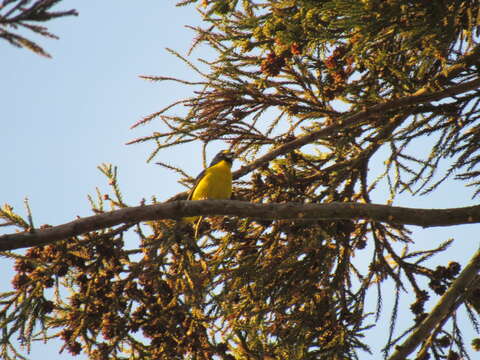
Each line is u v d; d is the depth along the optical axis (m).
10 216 9.51
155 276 10.51
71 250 10.34
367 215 9.96
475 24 9.49
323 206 10.02
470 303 11.73
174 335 10.74
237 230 12.07
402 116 11.76
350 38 9.86
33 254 10.61
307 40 10.24
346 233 11.87
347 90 10.67
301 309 12.32
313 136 11.96
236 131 12.24
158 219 9.95
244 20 10.53
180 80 11.72
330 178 12.51
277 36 9.91
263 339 12.01
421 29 8.75
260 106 12.08
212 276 11.07
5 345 9.72
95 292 10.55
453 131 11.45
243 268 11.47
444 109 11.38
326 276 11.88
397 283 11.97
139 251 10.87
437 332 11.81
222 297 11.02
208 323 10.98
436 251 12.06
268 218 10.02
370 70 10.34
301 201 12.35
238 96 11.85
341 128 11.64
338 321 11.85
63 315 10.64
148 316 10.73
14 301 10.06
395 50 10.38
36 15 5.21
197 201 9.98
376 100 11.13
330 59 10.92
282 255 11.90
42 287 10.16
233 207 9.96
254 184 12.58
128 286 10.52
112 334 10.49
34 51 5.28
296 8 10.25
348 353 11.70
